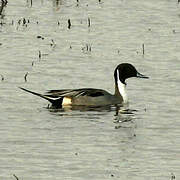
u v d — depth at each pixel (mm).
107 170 15672
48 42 26938
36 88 22031
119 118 19734
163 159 16359
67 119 19516
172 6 31750
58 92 21047
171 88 22234
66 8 31453
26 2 32250
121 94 21562
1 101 20781
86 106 21000
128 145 17312
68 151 16828
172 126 18844
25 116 19547
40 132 18234
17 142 17375
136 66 24375
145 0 32750
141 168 15820
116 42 27000
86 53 25688
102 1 32531
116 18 29984
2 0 30641
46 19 29828
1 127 18531
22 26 28781
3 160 16156
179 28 28781
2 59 24828
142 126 18906
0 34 27734
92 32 28203
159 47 26469
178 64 24562
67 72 23641
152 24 29250
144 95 21734
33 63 24438
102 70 23953
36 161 16141
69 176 15305
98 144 17391
